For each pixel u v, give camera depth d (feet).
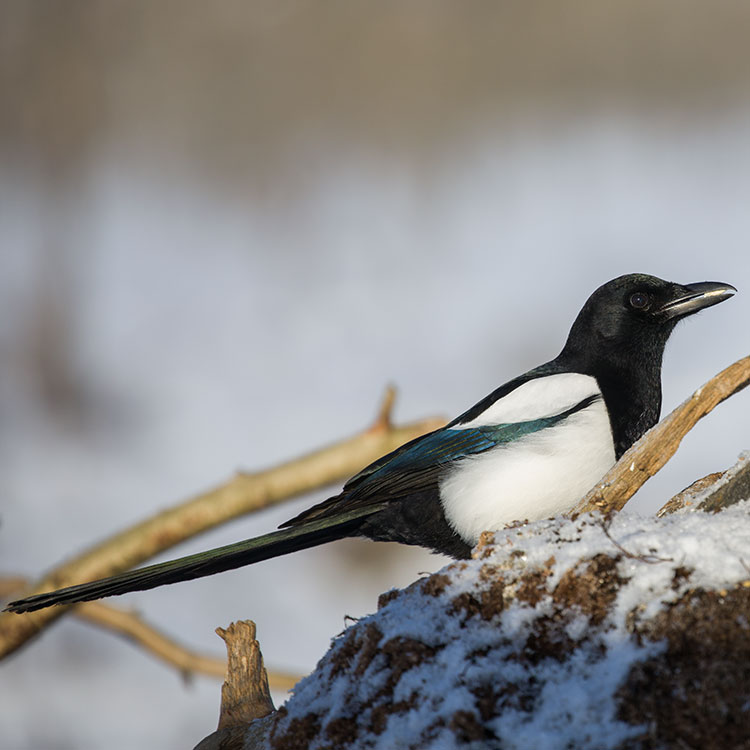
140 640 22.76
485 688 21.18
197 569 22.29
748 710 20.11
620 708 20.30
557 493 22.48
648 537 21.58
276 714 21.66
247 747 21.74
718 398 21.84
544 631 21.56
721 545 21.57
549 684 21.07
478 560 21.62
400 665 21.57
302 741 21.59
